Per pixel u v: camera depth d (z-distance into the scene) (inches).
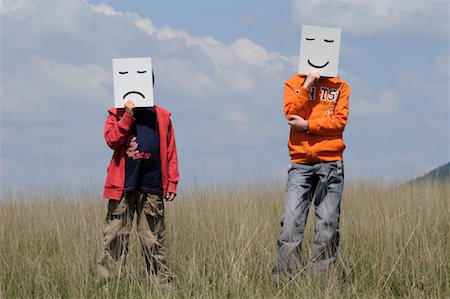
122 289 299.4
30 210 473.4
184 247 354.0
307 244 346.9
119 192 312.2
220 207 418.6
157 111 322.0
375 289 297.3
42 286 305.4
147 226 315.6
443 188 511.2
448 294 293.4
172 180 323.0
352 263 325.4
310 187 317.4
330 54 316.5
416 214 397.1
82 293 289.9
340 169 314.2
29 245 369.7
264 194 526.0
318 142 313.3
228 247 331.6
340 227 376.8
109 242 312.3
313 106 319.0
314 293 283.7
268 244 344.8
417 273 303.0
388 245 323.6
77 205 446.9
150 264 315.3
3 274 313.7
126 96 315.6
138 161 312.0
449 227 367.6
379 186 530.0
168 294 284.2
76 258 312.3
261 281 302.2
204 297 283.3
